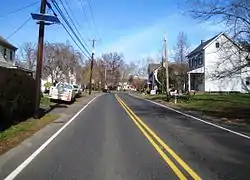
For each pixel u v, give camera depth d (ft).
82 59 289.53
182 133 45.70
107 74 429.79
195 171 25.03
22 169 25.21
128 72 453.58
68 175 23.65
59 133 44.57
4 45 143.54
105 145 35.76
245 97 128.26
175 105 109.29
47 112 75.10
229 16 68.13
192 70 178.81
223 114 75.87
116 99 149.79
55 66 216.95
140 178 22.99
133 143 37.14
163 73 193.57
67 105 101.86
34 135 42.63
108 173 24.29
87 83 311.27
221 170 25.46
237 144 37.40
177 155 30.83
